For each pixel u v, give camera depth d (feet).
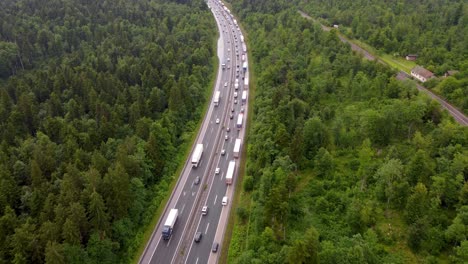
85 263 319.47
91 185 349.00
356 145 443.73
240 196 416.46
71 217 320.91
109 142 437.58
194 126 550.77
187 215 398.83
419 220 310.45
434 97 544.21
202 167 469.57
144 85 593.83
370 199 363.97
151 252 359.05
